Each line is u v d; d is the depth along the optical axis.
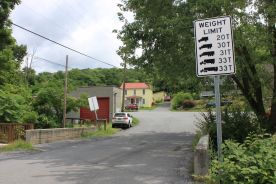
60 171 11.33
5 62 28.92
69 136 24.78
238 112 13.59
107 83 80.25
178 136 26.33
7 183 9.52
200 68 6.35
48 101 27.95
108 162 13.28
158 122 44.75
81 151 17.08
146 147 18.62
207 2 16.22
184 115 56.22
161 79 23.34
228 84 20.50
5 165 12.67
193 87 23.34
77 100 30.31
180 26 17.45
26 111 24.31
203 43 6.36
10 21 21.25
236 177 5.60
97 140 23.58
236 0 15.98
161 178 10.05
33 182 9.62
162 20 18.38
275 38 17.75
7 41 22.25
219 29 6.30
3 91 24.59
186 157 14.45
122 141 22.53
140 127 38.31
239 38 16.25
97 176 10.42
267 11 16.12
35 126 26.31
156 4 19.25
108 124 39.50
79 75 75.00
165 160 13.66
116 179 9.98
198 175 9.09
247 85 19.39
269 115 19.03
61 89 28.83
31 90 30.28
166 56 20.12
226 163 5.70
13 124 20.02
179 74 20.69
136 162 13.21
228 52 6.23
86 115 43.00
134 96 98.62
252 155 5.95
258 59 18.30
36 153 16.44
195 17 17.16
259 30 16.94
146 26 19.58
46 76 67.00
